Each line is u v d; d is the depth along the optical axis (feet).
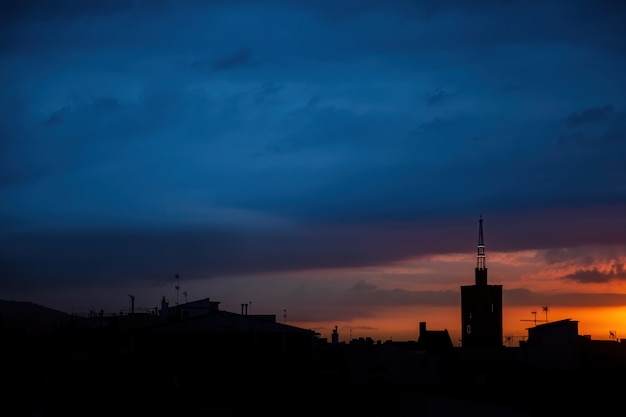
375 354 305.73
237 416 260.62
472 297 563.89
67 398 271.90
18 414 272.72
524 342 350.64
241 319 336.29
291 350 333.83
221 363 311.88
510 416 236.43
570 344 333.62
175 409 262.47
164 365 297.74
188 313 375.25
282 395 266.16
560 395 239.50
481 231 579.48
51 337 329.52
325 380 289.33
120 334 340.59
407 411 259.60
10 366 294.46
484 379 271.49
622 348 344.90
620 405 229.66
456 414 248.73
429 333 434.30
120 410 265.54
